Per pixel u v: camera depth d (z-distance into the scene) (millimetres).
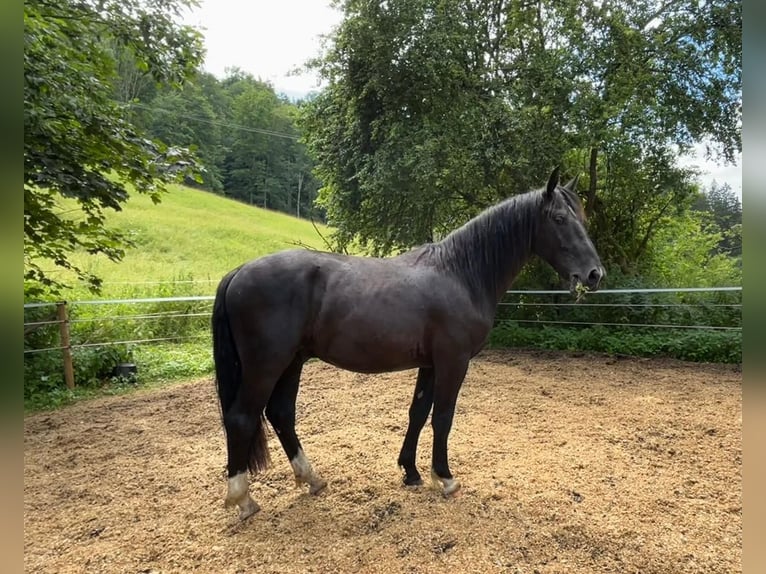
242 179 50625
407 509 2953
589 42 7871
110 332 7641
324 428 4527
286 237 25359
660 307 8219
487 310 3107
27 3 4195
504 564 2457
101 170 5195
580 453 3857
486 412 4977
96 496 3234
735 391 5664
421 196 8672
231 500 2824
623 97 7629
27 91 4125
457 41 8281
